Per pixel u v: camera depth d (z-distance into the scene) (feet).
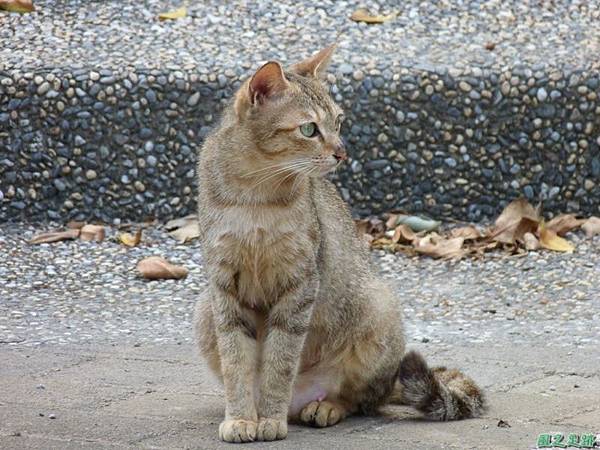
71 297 39.06
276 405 24.66
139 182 45.62
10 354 32.19
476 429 24.66
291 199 24.79
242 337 25.05
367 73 45.24
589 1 51.21
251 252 24.63
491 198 45.85
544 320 36.27
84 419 25.57
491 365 30.83
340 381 26.58
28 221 45.70
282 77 25.17
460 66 45.55
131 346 33.32
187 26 49.47
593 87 45.16
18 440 23.77
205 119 45.34
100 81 45.01
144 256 42.75
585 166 45.62
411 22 49.80
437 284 40.11
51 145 45.37
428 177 45.70
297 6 51.08
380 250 43.27
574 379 29.27
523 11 50.72
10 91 44.96
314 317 26.09
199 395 27.96
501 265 41.50
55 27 49.26
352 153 45.37
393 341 26.81
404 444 23.50
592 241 43.24
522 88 45.16
